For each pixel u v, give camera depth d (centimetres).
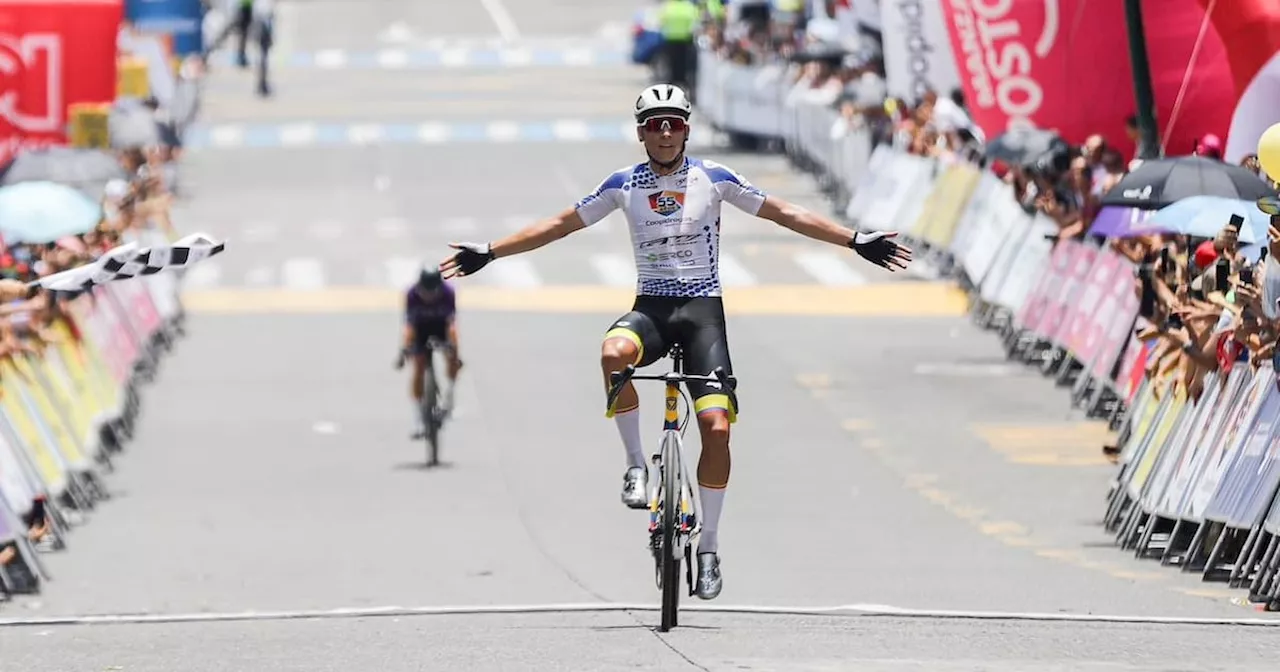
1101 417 5447
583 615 3128
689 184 2669
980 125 6756
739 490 4569
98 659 2666
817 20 11894
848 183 9481
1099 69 6581
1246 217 4250
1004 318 7031
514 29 18775
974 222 7206
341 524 4259
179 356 6506
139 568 3819
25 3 6988
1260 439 3428
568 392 5844
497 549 3975
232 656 2659
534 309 7306
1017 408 5578
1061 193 6384
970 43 6700
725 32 13425
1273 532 3297
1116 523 4122
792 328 6919
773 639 2717
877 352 6469
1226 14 4959
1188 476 3712
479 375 6097
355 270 8169
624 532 4147
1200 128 5781
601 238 9119
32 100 7012
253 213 9694
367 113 13550
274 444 5209
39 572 3600
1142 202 4400
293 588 3594
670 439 2675
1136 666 2423
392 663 2516
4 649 2850
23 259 4806
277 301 7531
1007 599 3359
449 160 11488
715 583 2712
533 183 10594
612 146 11981
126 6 11100
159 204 7181
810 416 5466
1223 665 2458
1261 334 3369
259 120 13225
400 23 19162
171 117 10825
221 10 18588
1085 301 5722
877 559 3812
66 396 4559
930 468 4809
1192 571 3662
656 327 2678
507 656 2550
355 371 6241
